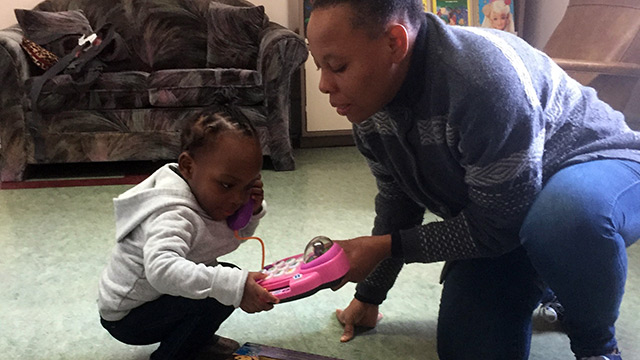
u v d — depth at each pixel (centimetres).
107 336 130
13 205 229
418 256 102
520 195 93
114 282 106
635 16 238
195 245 102
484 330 108
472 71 85
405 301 146
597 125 104
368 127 108
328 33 81
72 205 229
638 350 120
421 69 90
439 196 109
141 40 330
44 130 270
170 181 103
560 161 103
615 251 91
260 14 311
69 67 268
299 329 133
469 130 88
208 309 107
